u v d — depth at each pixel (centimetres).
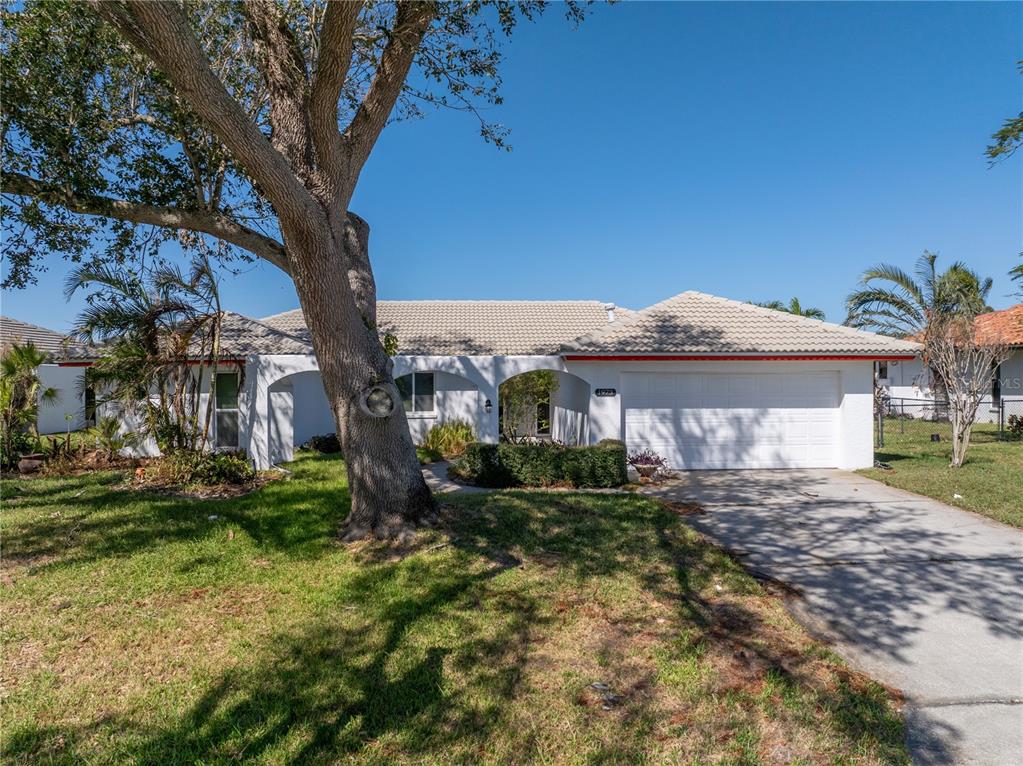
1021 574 675
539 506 929
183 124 915
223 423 1498
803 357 1359
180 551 714
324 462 1431
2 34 817
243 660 461
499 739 368
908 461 1501
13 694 417
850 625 546
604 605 567
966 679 453
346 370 747
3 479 1186
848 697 420
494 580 621
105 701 409
